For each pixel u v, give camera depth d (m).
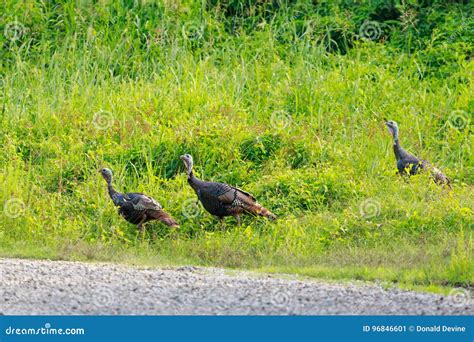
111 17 47.44
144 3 47.78
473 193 33.84
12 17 46.34
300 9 49.78
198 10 48.22
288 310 21.11
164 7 47.72
